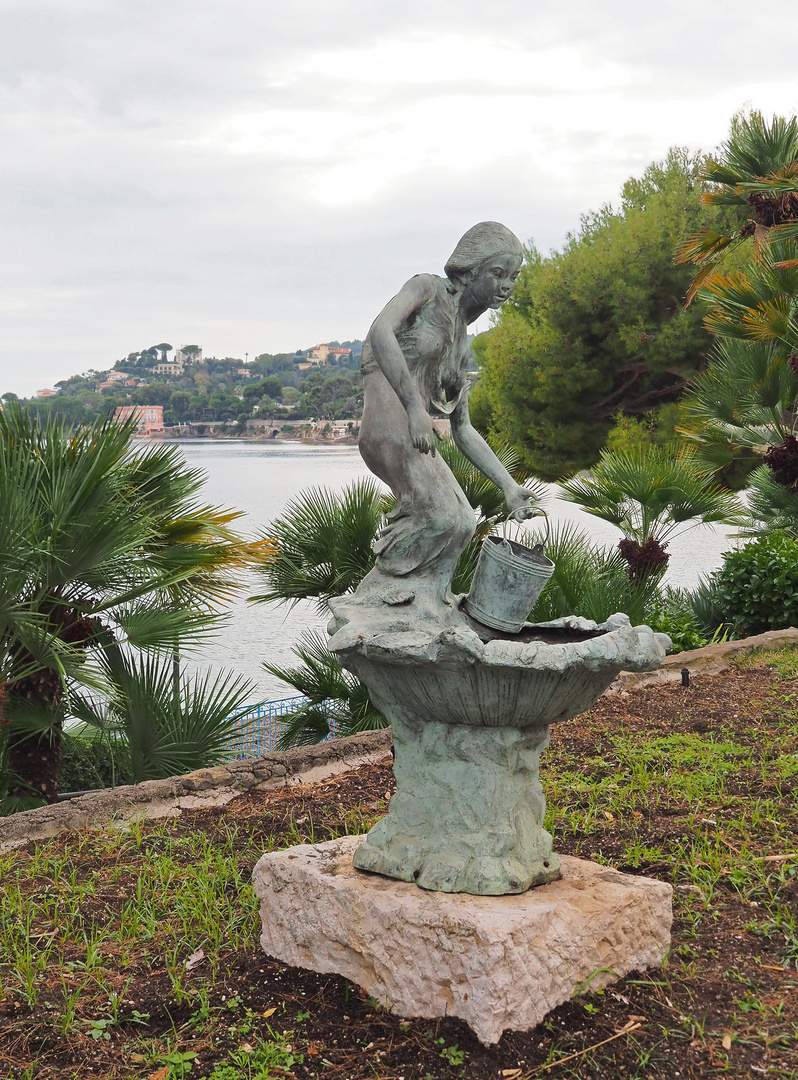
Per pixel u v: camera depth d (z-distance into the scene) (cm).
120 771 757
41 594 604
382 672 354
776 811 513
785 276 1261
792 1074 290
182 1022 331
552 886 347
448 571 383
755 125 1434
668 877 436
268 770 604
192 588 752
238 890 433
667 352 1809
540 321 2062
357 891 338
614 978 336
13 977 362
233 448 11488
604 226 2142
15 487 576
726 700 783
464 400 400
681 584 1962
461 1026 309
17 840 505
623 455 1189
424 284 372
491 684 324
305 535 837
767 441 1388
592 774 595
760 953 363
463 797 345
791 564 1071
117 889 443
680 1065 296
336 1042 312
